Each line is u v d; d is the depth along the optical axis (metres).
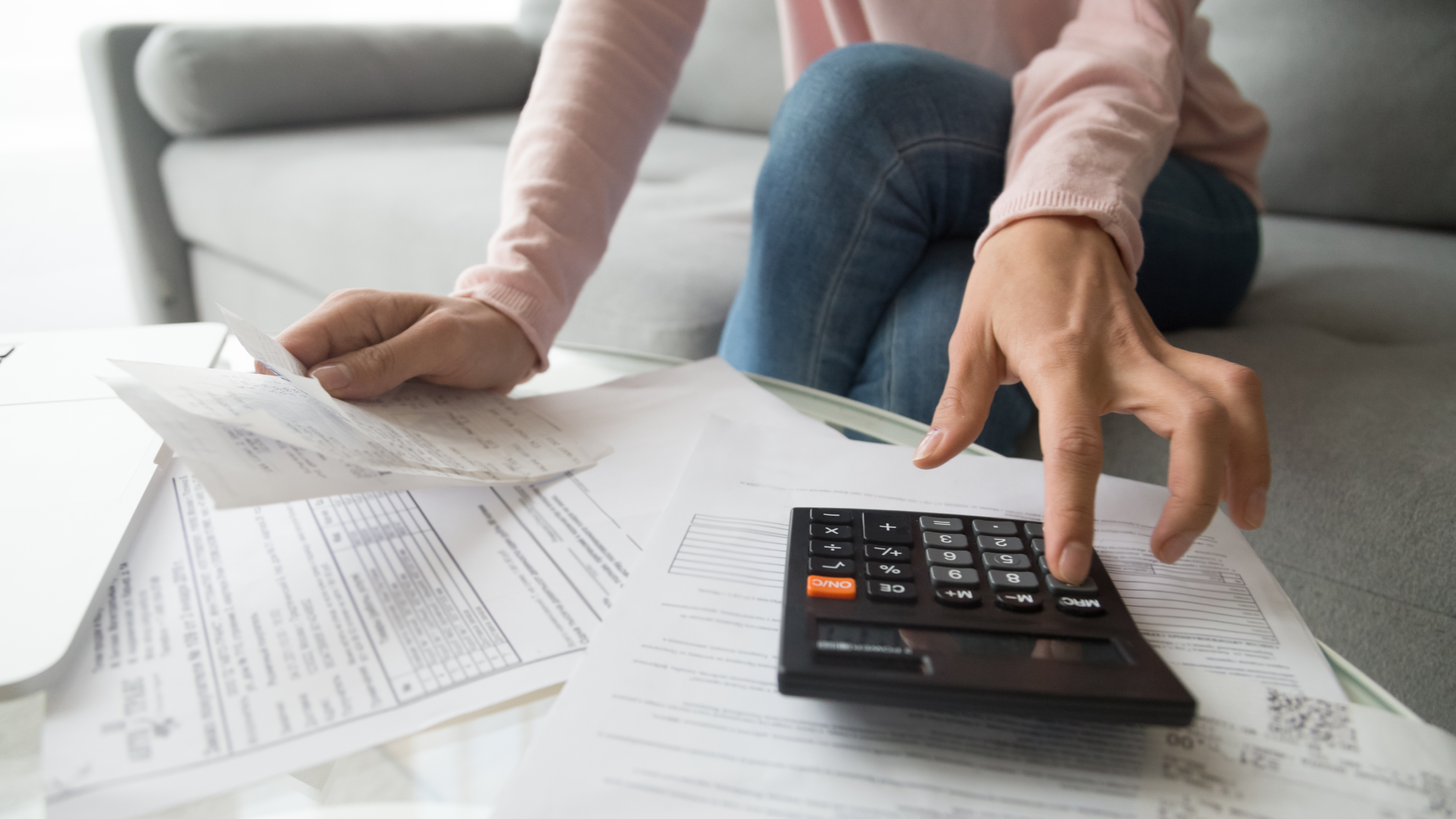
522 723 0.27
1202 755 0.26
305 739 0.26
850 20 0.90
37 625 0.28
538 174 0.59
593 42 0.62
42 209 2.41
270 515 0.37
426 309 0.48
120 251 2.18
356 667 0.28
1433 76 1.10
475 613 0.31
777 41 1.62
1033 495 0.39
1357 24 1.15
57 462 0.38
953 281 0.67
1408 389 0.71
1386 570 0.62
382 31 1.67
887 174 0.65
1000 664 0.27
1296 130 1.19
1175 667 0.29
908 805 0.24
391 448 0.37
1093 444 0.33
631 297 0.93
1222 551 0.36
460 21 1.90
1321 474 0.65
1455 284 0.95
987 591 0.31
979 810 0.24
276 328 1.48
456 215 1.13
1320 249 1.08
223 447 0.32
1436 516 0.60
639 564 0.34
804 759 0.25
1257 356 0.78
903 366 0.66
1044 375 0.36
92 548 0.32
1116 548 0.36
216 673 0.28
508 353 0.51
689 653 0.29
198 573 0.32
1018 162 0.61
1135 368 0.36
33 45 2.77
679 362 0.60
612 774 0.25
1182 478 0.33
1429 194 1.13
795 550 0.33
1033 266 0.42
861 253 0.67
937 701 0.26
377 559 0.34
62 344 0.52
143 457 0.39
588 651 0.29
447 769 0.25
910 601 0.30
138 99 1.50
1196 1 0.79
